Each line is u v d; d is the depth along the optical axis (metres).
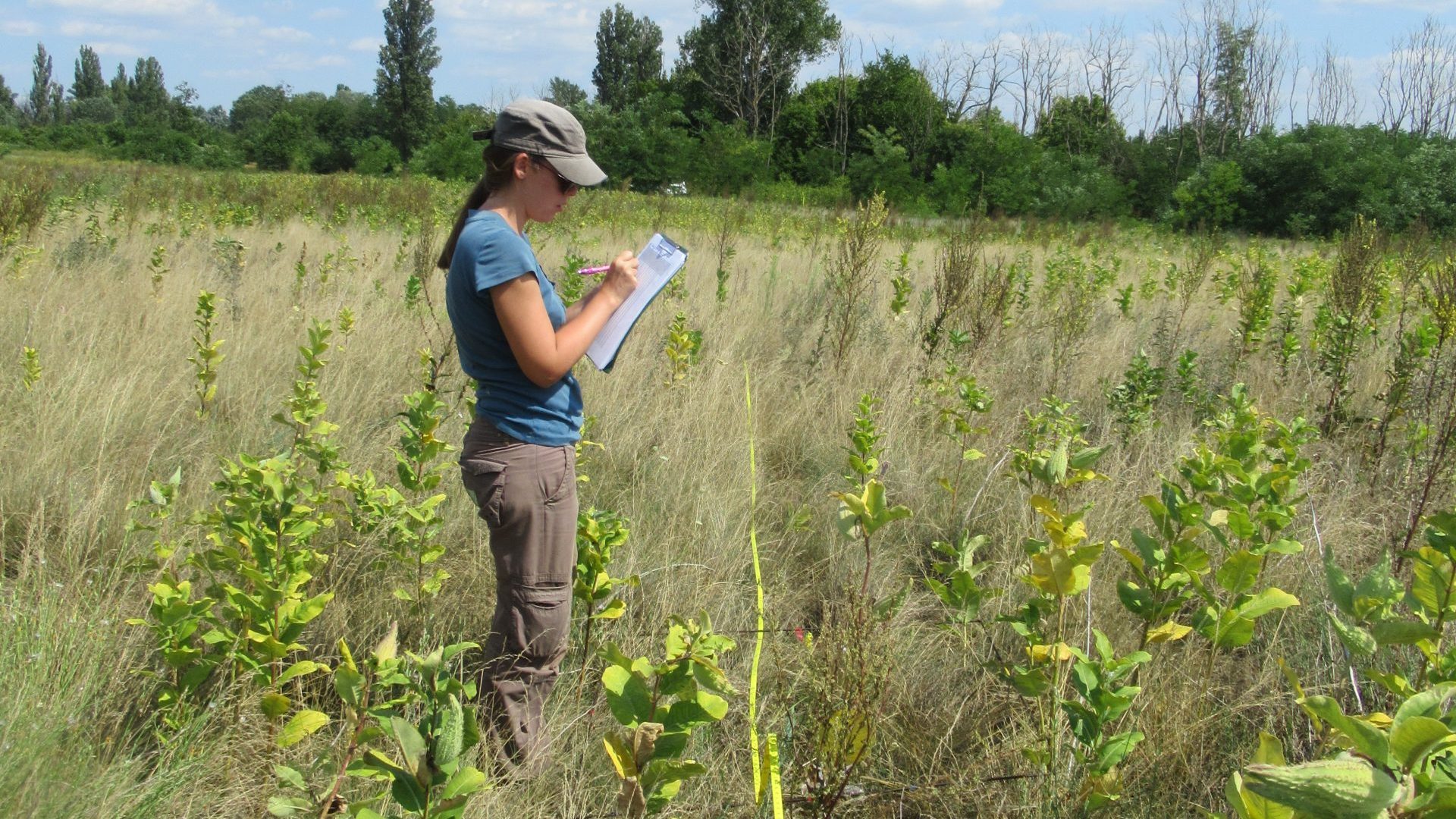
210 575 2.70
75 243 8.73
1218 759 2.75
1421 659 2.90
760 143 45.66
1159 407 5.77
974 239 8.02
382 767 1.87
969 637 3.24
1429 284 8.73
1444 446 4.09
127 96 123.19
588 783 2.66
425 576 3.43
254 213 14.34
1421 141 40.03
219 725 2.58
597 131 44.12
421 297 7.96
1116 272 11.64
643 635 3.28
